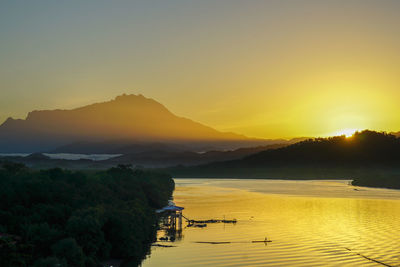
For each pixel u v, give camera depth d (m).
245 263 89.62
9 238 77.31
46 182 113.19
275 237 116.94
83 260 78.44
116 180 164.75
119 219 95.81
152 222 121.44
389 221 146.12
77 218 87.19
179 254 97.81
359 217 156.50
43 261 71.25
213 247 104.88
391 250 100.56
